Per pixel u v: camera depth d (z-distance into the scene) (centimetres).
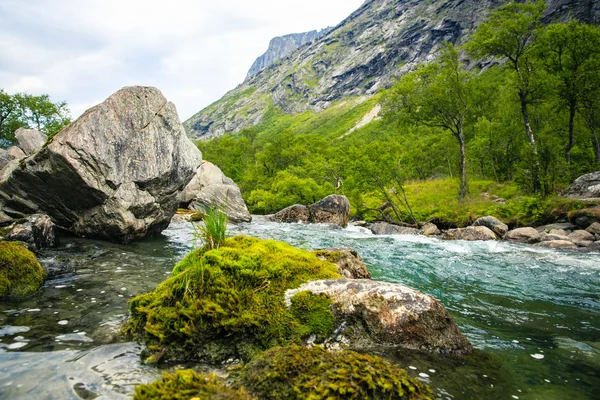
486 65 11594
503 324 571
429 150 4356
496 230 1853
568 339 501
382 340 405
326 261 552
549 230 1695
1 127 4175
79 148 956
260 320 392
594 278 942
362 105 19538
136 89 1152
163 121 1207
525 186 2306
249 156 7606
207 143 8494
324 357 292
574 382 360
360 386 260
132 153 1090
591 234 1520
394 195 3089
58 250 858
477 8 18475
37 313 480
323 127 18862
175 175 1241
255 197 4444
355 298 428
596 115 2900
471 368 378
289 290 444
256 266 474
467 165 3744
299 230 2169
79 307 511
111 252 927
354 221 3177
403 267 1055
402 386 274
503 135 3356
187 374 255
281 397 257
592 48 2395
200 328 379
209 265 447
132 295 580
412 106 3006
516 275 971
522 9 2584
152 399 227
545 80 2497
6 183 984
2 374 308
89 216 1055
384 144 2812
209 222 545
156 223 1255
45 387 289
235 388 276
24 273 586
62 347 373
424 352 400
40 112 4319
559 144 2902
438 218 2362
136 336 401
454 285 854
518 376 369
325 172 4775
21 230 797
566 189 2058
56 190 1002
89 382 302
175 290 425
